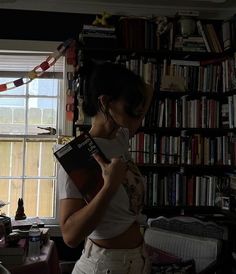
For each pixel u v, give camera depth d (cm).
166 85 291
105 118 96
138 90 92
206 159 294
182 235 219
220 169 314
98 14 314
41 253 195
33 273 178
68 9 309
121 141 106
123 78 90
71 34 311
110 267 93
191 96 303
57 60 309
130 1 305
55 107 317
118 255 94
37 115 316
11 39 304
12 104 314
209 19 325
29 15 308
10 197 311
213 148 296
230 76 287
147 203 289
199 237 216
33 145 314
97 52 291
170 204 291
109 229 94
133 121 102
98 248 95
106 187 81
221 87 299
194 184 296
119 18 303
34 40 306
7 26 305
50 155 315
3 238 191
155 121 291
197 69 297
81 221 81
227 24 294
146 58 303
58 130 314
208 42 300
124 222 96
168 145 293
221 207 290
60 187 90
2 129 313
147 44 293
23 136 312
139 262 98
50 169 315
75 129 289
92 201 81
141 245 102
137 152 288
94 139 96
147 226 233
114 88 90
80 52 284
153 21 296
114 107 92
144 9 317
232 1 305
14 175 312
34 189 313
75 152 90
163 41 297
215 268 190
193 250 210
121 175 83
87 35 283
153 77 292
